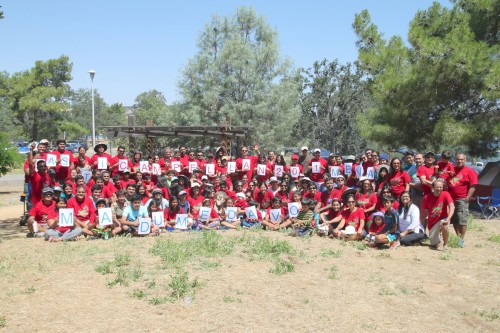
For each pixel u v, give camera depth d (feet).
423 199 36.91
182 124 105.40
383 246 33.94
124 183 44.47
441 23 59.72
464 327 20.22
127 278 25.31
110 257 29.78
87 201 37.52
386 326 20.08
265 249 31.24
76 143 210.18
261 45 107.96
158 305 21.71
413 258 31.17
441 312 21.88
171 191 44.83
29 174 39.86
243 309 21.45
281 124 103.45
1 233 40.96
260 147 105.29
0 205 64.49
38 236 37.29
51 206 37.83
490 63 50.42
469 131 51.16
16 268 27.32
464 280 26.66
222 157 55.72
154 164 48.75
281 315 20.90
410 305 22.62
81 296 22.76
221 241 33.88
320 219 38.45
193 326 19.61
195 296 22.89
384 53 61.77
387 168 38.68
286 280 25.62
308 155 51.75
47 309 21.15
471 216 46.62
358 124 65.21
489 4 53.98
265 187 43.39
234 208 41.42
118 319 20.17
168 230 39.45
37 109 188.24
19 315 20.45
